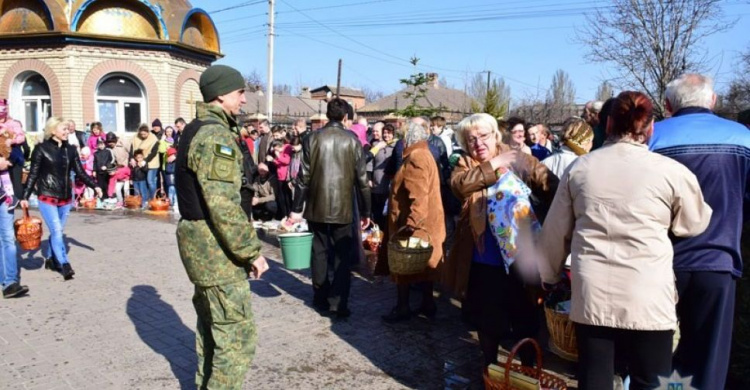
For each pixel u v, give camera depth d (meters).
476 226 3.43
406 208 4.70
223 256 3.07
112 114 16.36
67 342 4.47
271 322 4.97
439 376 3.94
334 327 4.87
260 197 10.19
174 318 5.06
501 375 3.04
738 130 2.96
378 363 4.14
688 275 2.84
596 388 2.53
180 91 17.28
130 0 15.96
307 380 3.85
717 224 2.85
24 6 15.80
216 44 18.53
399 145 6.61
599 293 2.46
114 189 12.60
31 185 5.97
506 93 35.81
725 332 2.86
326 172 4.95
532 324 3.60
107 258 7.31
